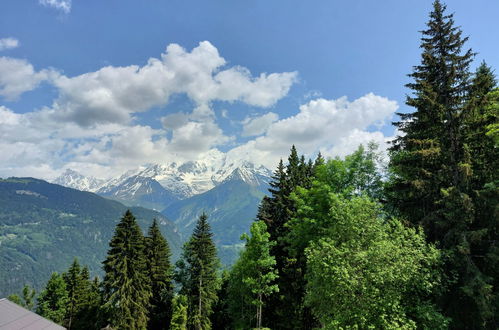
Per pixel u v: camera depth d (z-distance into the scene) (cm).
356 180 2672
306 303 1959
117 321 3688
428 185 2036
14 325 1922
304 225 2684
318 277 1788
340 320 1556
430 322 1664
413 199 2225
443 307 1877
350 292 1557
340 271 1538
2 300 2122
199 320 4150
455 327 1853
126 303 3712
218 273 4619
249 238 3047
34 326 1989
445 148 2077
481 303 1647
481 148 2025
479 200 1844
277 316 3334
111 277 3722
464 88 2073
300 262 2983
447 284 1861
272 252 3384
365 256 1573
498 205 1711
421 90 2158
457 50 2156
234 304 4000
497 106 1984
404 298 1728
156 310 4672
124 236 3900
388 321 1538
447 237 1862
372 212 1839
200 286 4256
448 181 2061
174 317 3981
